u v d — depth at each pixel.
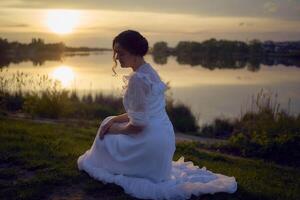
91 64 55.16
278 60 99.44
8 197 4.73
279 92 25.83
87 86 22.89
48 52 79.88
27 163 5.83
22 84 15.22
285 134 9.53
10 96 14.45
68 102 13.27
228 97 23.22
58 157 6.24
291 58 106.12
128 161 5.07
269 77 40.31
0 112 11.38
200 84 30.92
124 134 5.14
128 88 4.88
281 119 11.20
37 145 6.90
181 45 118.81
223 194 5.20
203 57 115.19
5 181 5.22
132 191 4.91
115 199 4.80
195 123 14.61
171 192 4.89
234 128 13.52
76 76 30.17
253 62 88.06
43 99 12.64
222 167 7.11
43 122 10.31
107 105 16.27
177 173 5.45
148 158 4.99
